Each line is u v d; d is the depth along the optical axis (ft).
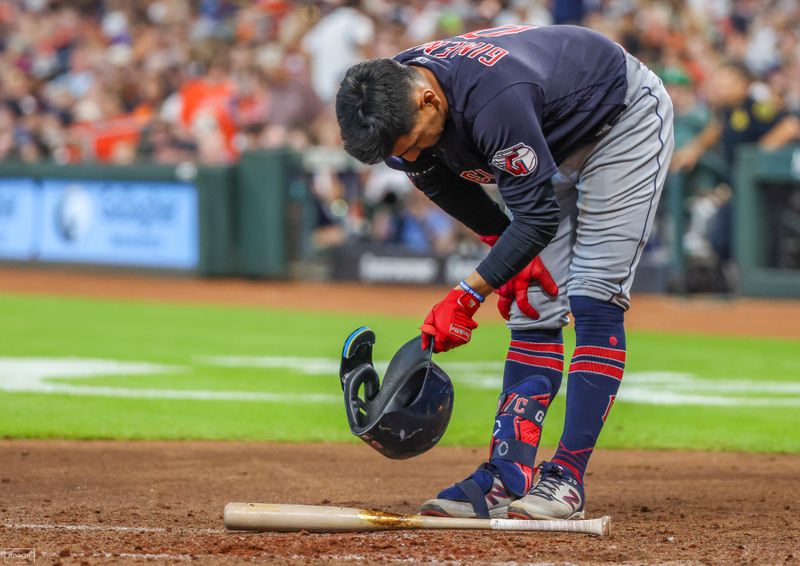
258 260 183.73
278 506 44.57
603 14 193.16
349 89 41.63
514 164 42.22
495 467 47.21
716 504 52.54
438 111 42.60
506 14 197.88
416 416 44.42
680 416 79.92
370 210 180.45
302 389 90.48
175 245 187.73
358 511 44.24
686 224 162.50
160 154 197.47
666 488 56.85
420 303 159.22
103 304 157.58
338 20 202.18
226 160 196.65
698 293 158.30
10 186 206.08
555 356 48.98
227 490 55.42
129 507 50.88
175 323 136.77
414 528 44.27
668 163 46.83
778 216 157.79
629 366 105.91
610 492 55.72
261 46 210.59
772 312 148.36
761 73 179.11
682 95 160.04
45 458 63.31
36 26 249.14
